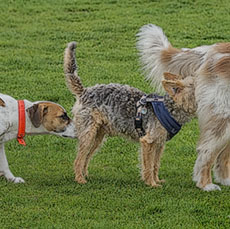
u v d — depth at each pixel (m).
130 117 11.22
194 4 27.34
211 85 10.65
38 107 11.10
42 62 20.36
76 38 23.11
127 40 22.89
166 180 11.66
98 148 11.81
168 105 10.92
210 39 22.64
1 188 10.87
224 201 10.40
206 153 10.91
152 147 11.11
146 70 11.79
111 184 11.25
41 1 28.50
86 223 9.29
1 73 19.12
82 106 11.32
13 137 11.21
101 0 28.52
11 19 25.61
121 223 9.34
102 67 19.89
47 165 12.43
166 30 23.66
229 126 10.65
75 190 10.80
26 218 9.48
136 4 27.72
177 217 9.58
